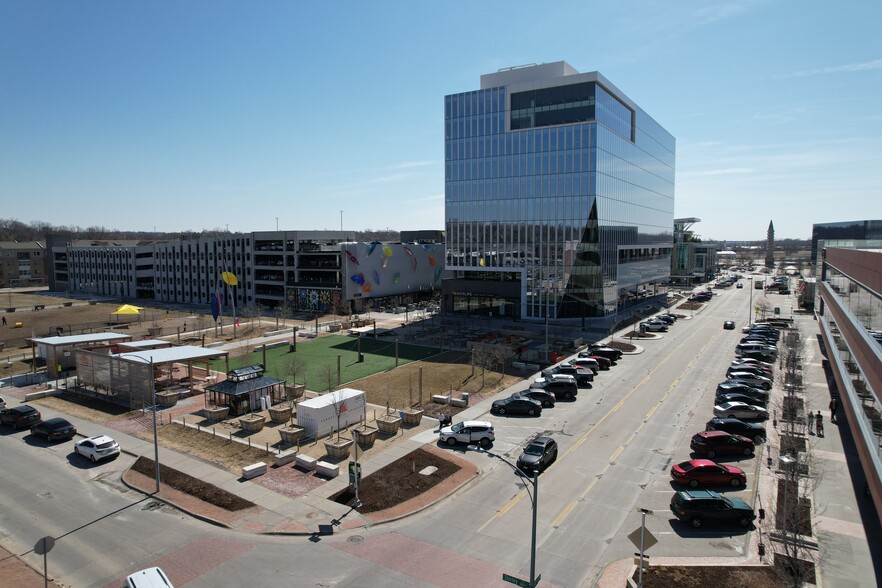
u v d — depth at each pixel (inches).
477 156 3774.6
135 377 1790.1
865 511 1080.2
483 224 3774.6
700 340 2965.1
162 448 1412.4
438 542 968.9
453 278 3929.6
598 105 3427.7
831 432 1509.6
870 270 1101.1
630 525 1030.4
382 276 4421.8
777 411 1694.1
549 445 1317.7
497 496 1146.0
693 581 845.2
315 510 1080.2
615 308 3809.1
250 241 4611.2
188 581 856.9
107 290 5816.9
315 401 1537.9
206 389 1756.9
